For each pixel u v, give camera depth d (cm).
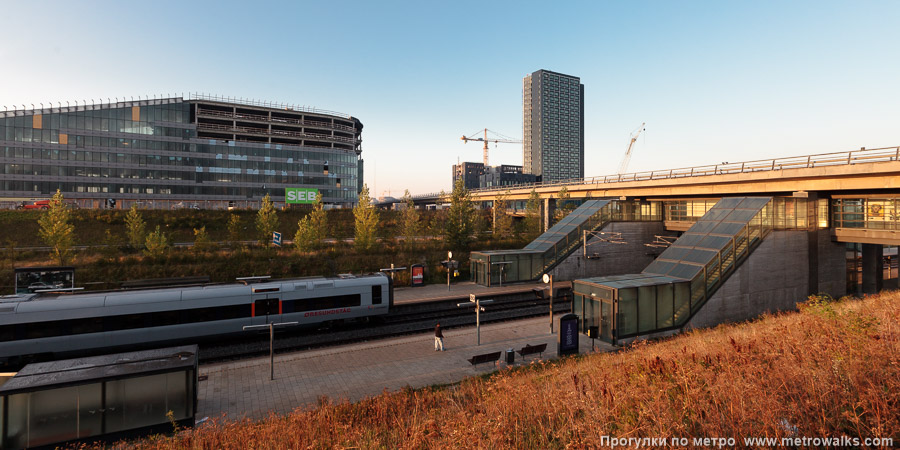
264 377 1825
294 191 8750
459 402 1184
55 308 2012
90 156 8312
